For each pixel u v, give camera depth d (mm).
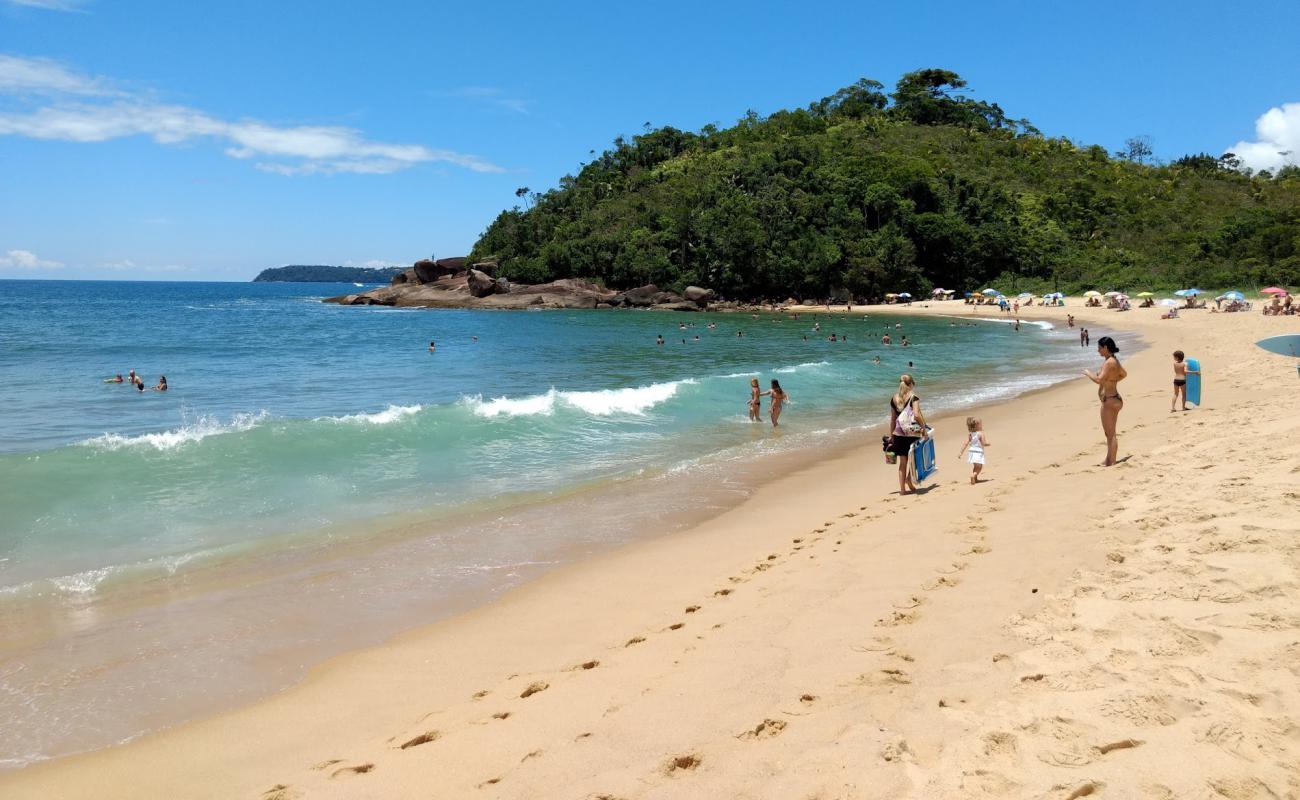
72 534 9023
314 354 37188
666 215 95000
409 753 4441
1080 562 6094
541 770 4047
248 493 10859
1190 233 90125
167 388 24297
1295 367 19906
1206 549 5613
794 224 90125
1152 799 2947
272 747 4797
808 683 4652
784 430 17016
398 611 7109
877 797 3270
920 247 93188
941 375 27828
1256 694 3523
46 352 36938
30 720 5219
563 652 6023
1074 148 130375
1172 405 15445
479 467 13023
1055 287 86750
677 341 45844
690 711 4504
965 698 4098
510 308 85188
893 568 6922
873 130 127062
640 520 10141
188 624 6789
